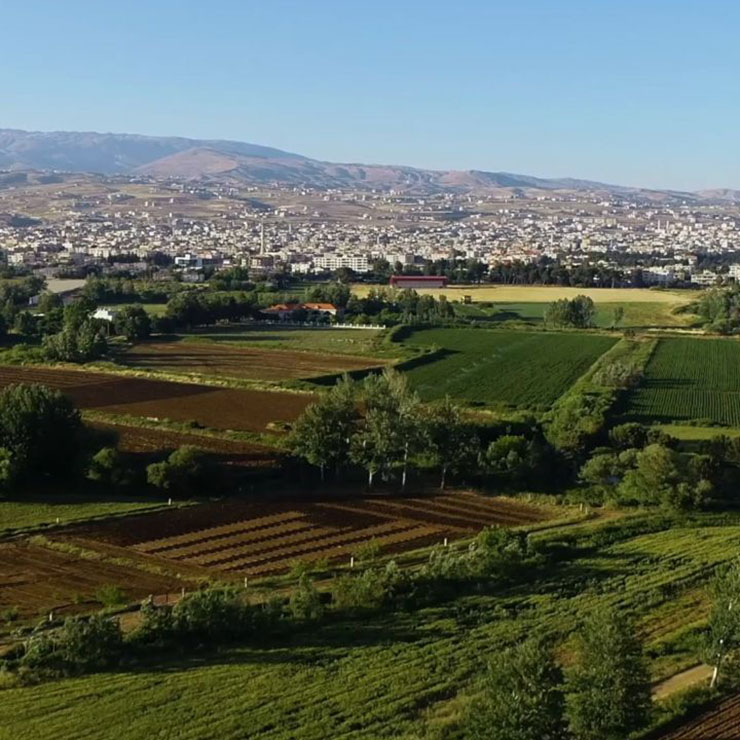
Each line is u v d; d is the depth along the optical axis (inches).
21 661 2827.3
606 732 2332.7
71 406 5004.9
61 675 2792.8
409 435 5027.1
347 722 2503.7
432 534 4269.2
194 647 2979.8
